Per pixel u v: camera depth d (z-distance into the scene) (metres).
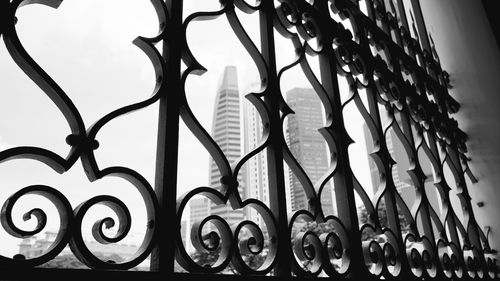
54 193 0.69
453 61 2.85
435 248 1.76
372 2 2.09
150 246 0.77
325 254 1.18
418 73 2.30
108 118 0.81
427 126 2.19
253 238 0.98
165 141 0.87
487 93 2.57
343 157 1.41
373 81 1.75
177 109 0.92
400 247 1.51
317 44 1.58
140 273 0.73
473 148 2.60
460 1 2.83
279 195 1.10
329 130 1.42
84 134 0.76
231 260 0.93
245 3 1.30
